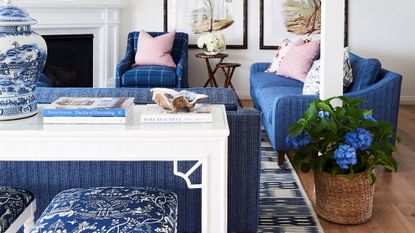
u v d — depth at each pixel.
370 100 3.46
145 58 5.70
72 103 1.64
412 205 2.92
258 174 2.29
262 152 4.07
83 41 6.02
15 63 1.54
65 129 1.52
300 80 4.72
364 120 2.59
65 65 5.98
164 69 5.41
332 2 2.82
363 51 6.16
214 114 1.74
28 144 1.52
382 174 3.50
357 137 2.49
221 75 6.43
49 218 1.48
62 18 5.73
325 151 2.61
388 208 2.87
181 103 1.61
